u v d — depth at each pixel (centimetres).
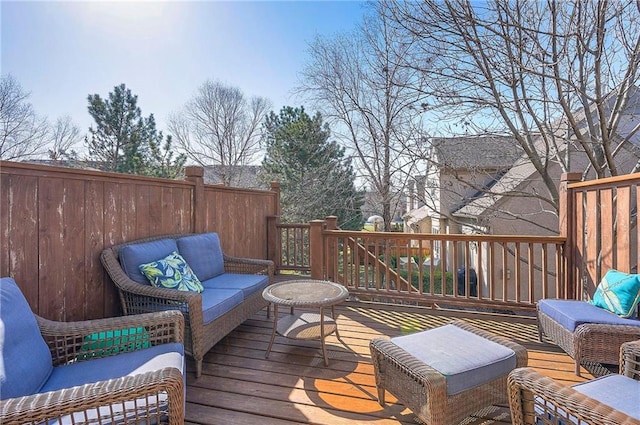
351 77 981
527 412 141
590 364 260
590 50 356
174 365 167
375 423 196
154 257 289
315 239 452
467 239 386
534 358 276
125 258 272
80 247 254
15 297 163
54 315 232
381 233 425
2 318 146
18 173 210
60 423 119
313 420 199
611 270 264
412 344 200
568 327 244
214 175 1656
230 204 479
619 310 239
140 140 1231
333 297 275
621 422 107
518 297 368
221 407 212
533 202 709
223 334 279
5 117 948
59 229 237
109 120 1170
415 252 1278
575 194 341
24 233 213
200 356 246
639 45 346
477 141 584
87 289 259
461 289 842
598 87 371
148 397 137
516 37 394
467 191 849
